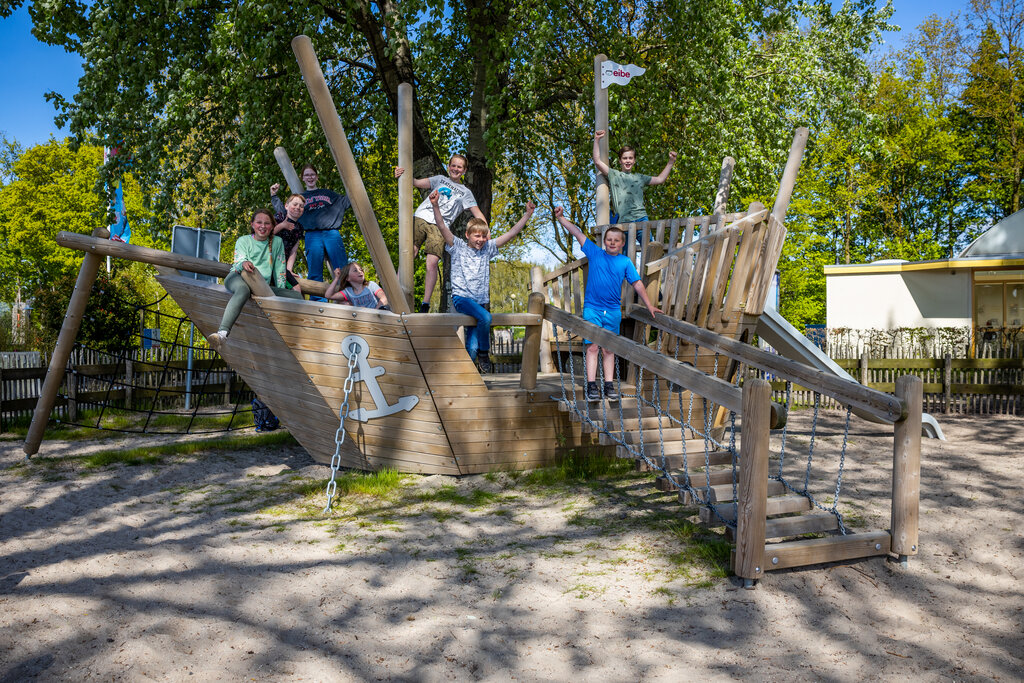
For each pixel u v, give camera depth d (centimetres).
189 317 732
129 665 333
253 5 1029
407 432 696
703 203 1420
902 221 3631
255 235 692
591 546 501
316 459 762
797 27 1489
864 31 1428
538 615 397
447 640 368
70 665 332
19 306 2048
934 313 1994
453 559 479
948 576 465
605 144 870
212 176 1468
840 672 337
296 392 705
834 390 505
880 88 3266
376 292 721
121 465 746
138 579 432
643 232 822
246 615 392
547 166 1786
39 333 1470
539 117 1579
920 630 394
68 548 481
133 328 1368
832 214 3269
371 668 339
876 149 1472
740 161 1319
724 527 508
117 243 729
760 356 572
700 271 716
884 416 475
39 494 619
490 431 704
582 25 1366
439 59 1273
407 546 502
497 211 2155
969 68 2916
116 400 1165
